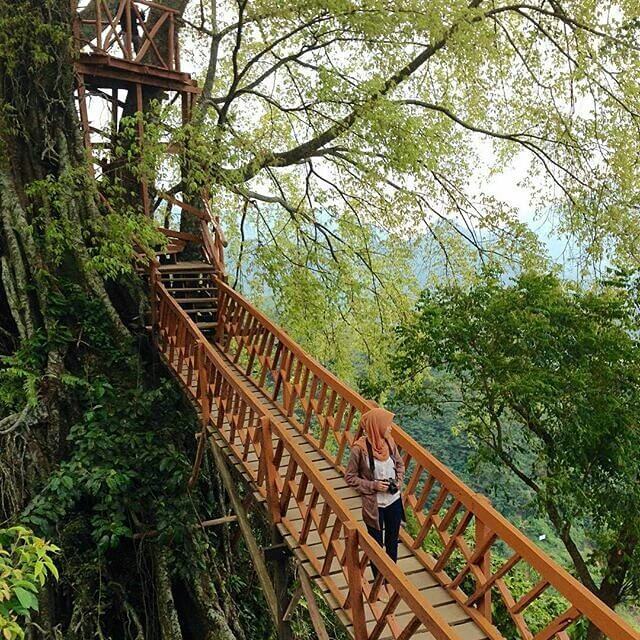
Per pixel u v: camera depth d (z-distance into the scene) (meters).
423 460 5.70
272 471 6.06
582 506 9.66
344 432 6.94
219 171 11.01
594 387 9.82
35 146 10.04
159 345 10.02
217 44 13.14
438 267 16.23
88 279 9.99
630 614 17.58
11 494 8.26
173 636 8.23
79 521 8.48
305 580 5.54
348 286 15.50
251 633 9.88
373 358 16.39
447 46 12.85
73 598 8.13
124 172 11.59
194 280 11.20
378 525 5.32
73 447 8.90
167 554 8.64
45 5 9.85
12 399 8.75
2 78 9.89
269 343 8.83
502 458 10.89
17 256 9.52
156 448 8.91
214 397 7.87
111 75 10.42
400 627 4.95
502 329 10.33
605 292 11.82
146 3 10.93
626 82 13.30
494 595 12.31
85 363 9.59
